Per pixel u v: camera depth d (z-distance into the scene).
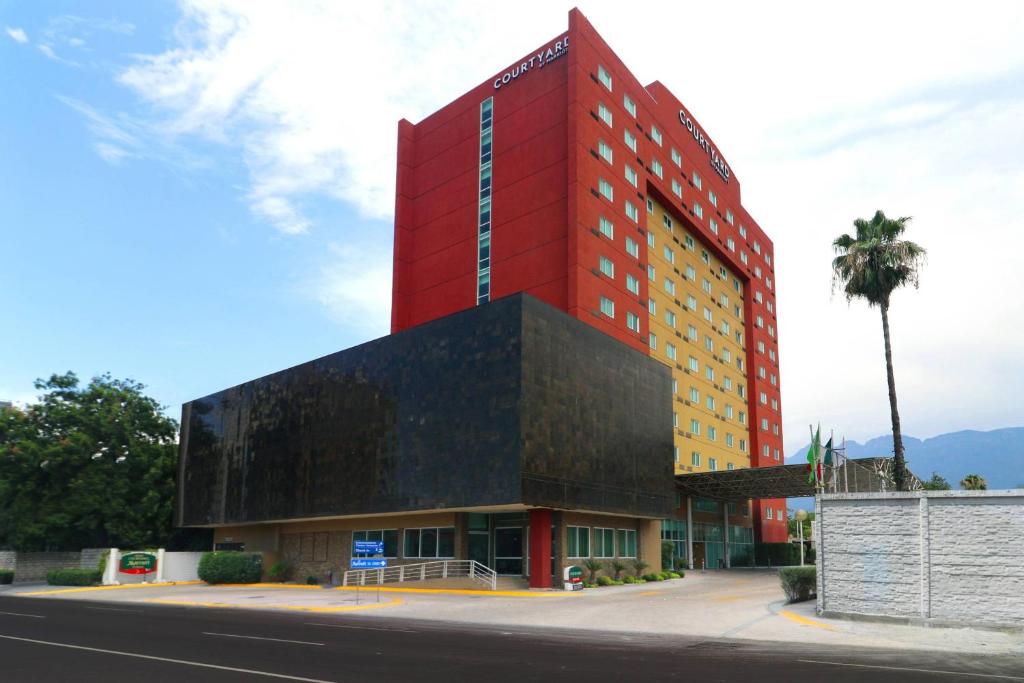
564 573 34.28
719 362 71.44
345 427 42.50
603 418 39.88
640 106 58.91
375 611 26.25
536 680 10.81
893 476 37.28
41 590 44.03
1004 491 19.03
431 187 59.47
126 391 60.66
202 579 47.50
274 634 17.50
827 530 21.45
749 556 69.56
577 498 36.22
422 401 37.69
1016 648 15.73
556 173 50.22
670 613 24.00
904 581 20.02
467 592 33.69
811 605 24.36
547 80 52.56
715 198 73.25
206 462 55.34
